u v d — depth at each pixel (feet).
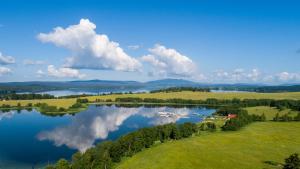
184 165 325.21
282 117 645.92
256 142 438.81
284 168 295.07
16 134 594.65
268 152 382.83
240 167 322.34
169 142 437.17
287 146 417.28
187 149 385.91
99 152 320.29
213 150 386.52
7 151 463.42
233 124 539.29
